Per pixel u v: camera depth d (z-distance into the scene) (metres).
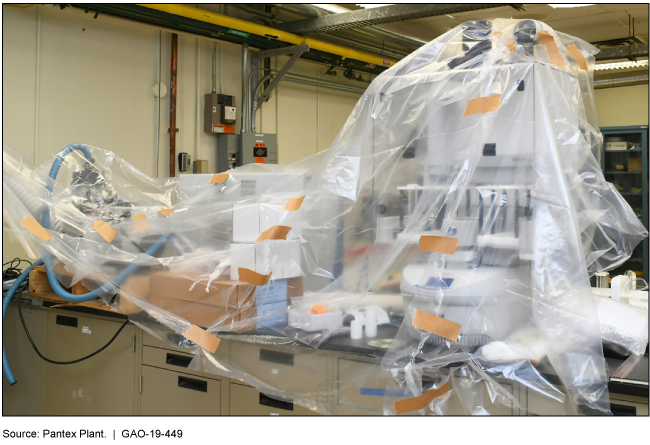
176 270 2.13
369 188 1.80
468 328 1.59
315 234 1.97
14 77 3.21
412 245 1.66
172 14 3.50
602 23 5.02
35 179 2.35
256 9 4.41
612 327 1.66
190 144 4.25
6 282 2.67
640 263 5.45
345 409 1.75
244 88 4.48
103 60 3.67
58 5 3.35
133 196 2.70
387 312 1.88
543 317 1.48
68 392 2.46
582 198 1.67
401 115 1.75
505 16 4.85
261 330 1.90
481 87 1.60
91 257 2.21
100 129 3.66
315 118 5.42
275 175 2.26
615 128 5.54
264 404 1.95
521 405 1.54
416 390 1.62
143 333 2.24
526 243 1.55
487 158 1.58
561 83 1.64
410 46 5.35
